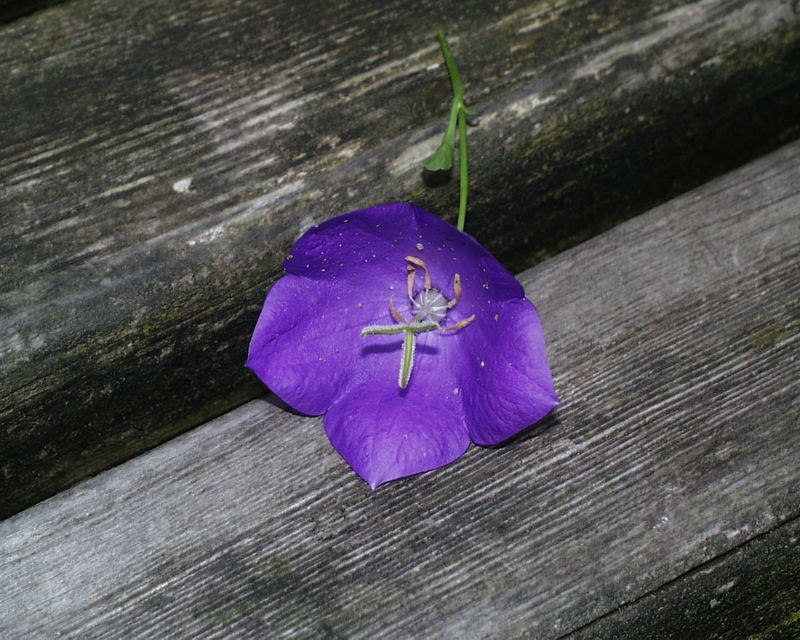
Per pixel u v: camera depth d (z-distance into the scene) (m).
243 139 0.21
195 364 0.21
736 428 0.20
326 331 0.20
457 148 0.21
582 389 0.21
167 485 0.20
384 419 0.20
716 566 0.20
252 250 0.21
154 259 0.20
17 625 0.20
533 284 0.21
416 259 0.20
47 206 0.21
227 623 0.20
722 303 0.21
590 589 0.19
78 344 0.20
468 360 0.20
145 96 0.21
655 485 0.20
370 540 0.20
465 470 0.20
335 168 0.21
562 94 0.21
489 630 0.19
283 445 0.21
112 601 0.20
